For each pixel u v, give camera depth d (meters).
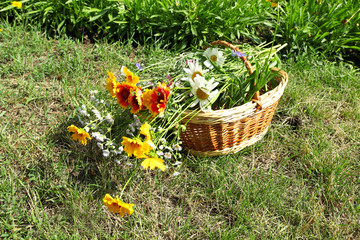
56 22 3.32
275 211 2.02
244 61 2.08
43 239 1.81
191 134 2.07
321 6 3.38
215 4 3.16
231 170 2.24
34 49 3.05
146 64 2.95
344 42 3.32
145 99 1.87
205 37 3.22
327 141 2.49
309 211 2.01
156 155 1.80
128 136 2.28
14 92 2.63
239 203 2.02
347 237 1.91
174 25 3.17
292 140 2.50
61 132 2.37
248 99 2.09
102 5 3.28
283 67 3.18
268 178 2.20
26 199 1.99
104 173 2.12
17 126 2.39
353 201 2.11
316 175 2.27
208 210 2.04
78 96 2.65
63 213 1.93
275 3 2.04
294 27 3.29
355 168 2.31
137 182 2.14
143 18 3.26
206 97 1.94
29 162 2.19
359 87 3.01
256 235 1.89
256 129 2.25
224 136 2.09
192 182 2.16
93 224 1.87
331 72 3.16
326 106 2.82
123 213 1.70
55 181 2.11
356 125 2.67
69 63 2.91
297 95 2.84
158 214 2.01
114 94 1.92
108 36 3.32
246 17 3.24
